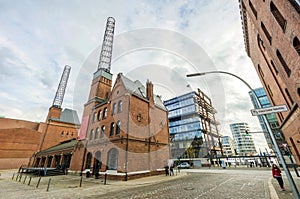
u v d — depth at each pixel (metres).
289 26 7.45
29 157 36.44
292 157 17.94
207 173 19.30
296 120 13.04
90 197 8.26
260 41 15.17
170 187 10.28
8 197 8.65
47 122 38.41
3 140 34.25
